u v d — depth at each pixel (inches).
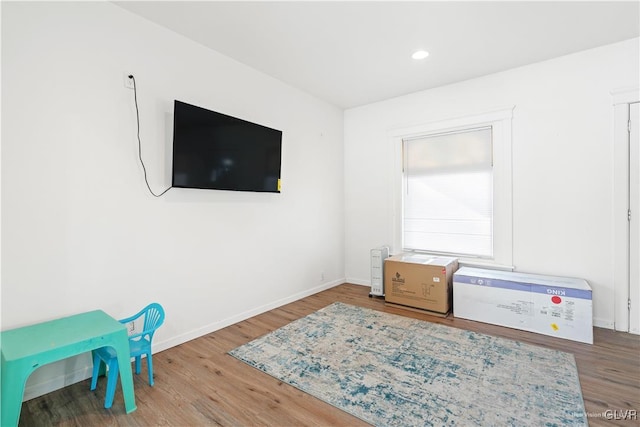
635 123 106.4
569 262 118.8
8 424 56.9
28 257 73.5
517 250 129.5
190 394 76.2
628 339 103.1
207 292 112.0
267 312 133.5
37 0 74.1
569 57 117.0
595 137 113.1
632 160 107.3
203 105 110.0
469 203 143.7
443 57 118.5
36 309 74.6
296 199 150.6
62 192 78.5
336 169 176.9
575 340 102.6
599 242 113.3
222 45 110.0
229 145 112.2
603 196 112.3
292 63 123.5
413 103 156.3
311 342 103.7
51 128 76.5
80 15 81.0
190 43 105.9
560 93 119.1
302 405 71.8
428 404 71.0
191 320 107.0
